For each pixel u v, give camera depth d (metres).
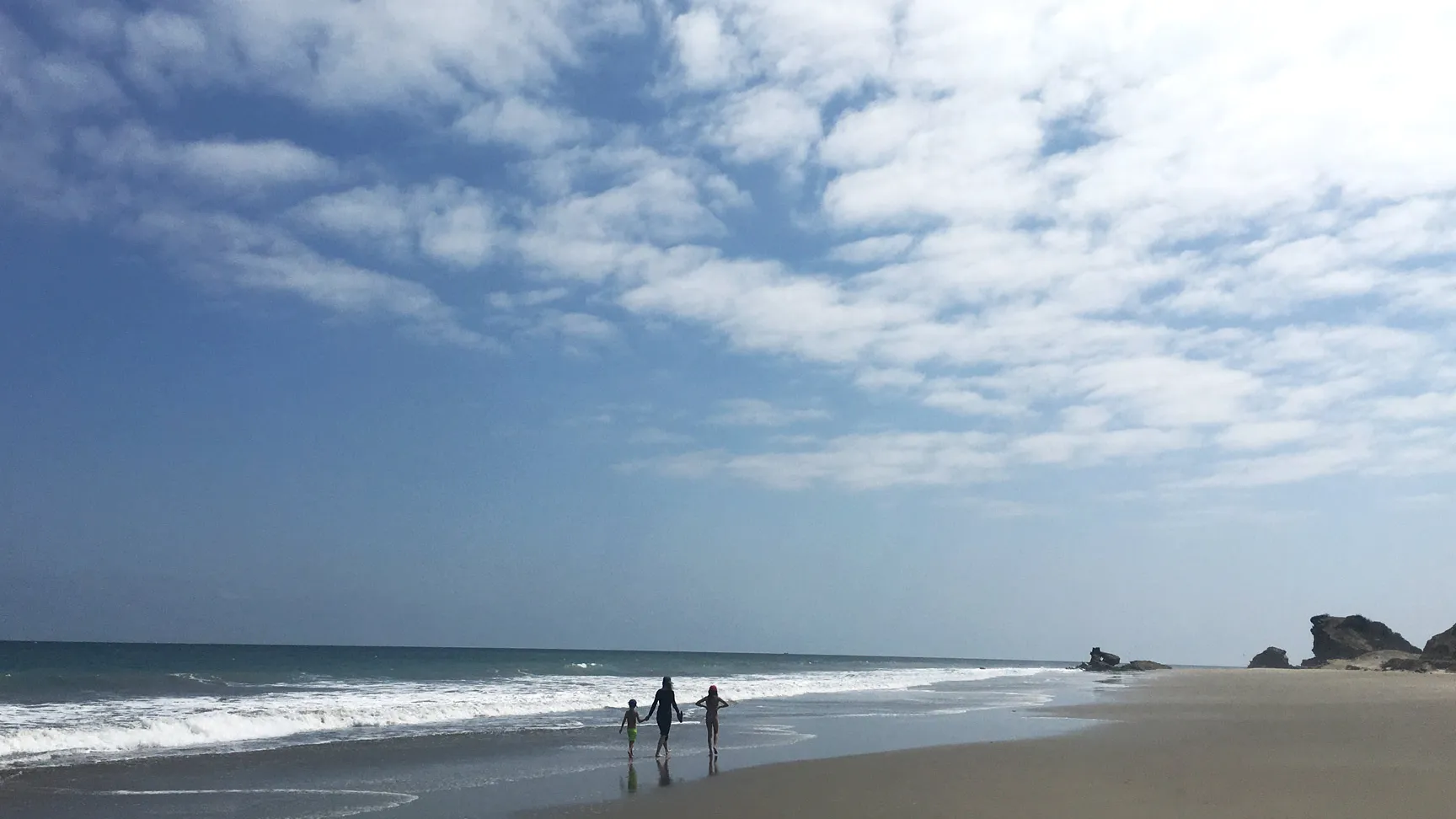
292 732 21.02
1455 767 14.93
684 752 18.16
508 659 114.31
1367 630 96.88
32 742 17.06
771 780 13.98
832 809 11.59
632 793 13.12
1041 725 23.86
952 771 14.65
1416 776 13.84
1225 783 13.17
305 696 30.77
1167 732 21.36
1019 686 48.94
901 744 19.17
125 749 17.62
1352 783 13.14
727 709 29.97
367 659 91.75
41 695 28.45
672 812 11.61
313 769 15.43
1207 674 72.31
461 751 18.00
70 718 21.52
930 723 24.73
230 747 17.95
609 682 45.16
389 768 15.62
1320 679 57.47
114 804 12.41
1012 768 14.94
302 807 12.22
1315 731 21.30
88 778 14.35
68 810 12.02
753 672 72.94
